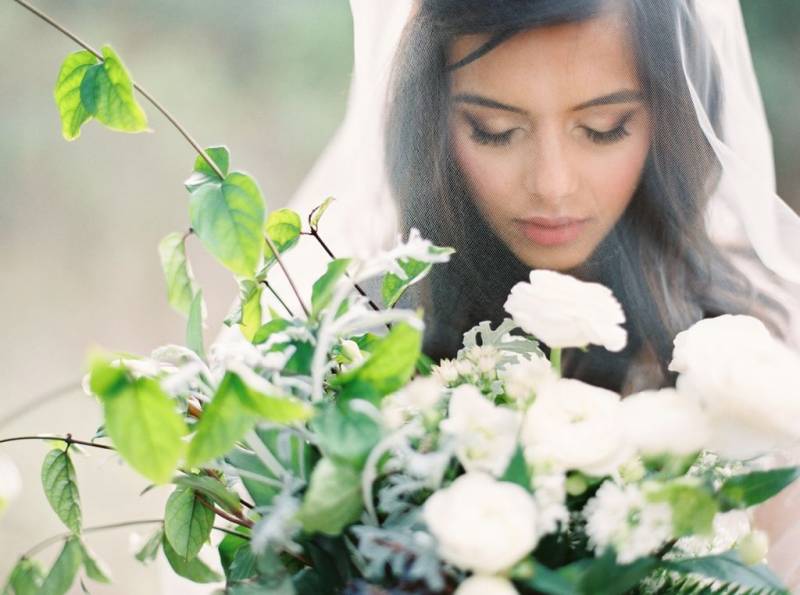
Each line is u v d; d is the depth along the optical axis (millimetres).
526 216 1273
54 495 949
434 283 1328
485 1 1194
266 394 732
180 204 5461
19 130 5441
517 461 733
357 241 1457
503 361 916
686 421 771
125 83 939
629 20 1216
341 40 5582
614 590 728
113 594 3514
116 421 751
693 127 1301
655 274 1302
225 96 5582
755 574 785
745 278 1390
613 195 1269
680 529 740
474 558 671
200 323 892
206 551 1372
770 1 4641
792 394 768
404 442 770
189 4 5609
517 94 1222
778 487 774
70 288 5293
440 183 1312
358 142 1451
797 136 4617
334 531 755
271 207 5488
